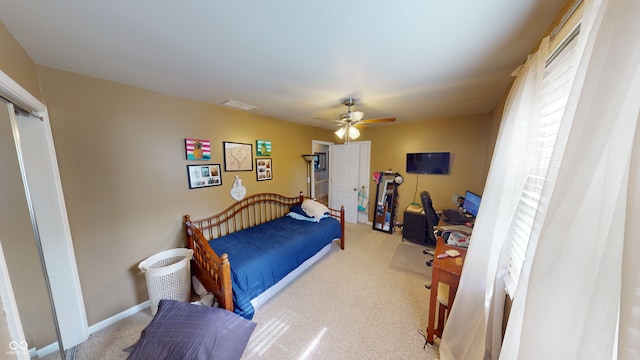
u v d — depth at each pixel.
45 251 1.50
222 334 1.45
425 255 3.11
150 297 1.86
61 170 1.56
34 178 1.44
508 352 0.80
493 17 0.99
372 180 4.34
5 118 1.16
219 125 2.57
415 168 3.73
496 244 1.24
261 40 1.20
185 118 2.26
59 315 1.57
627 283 0.40
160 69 1.56
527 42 1.21
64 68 1.52
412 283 2.42
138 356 1.32
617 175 0.47
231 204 2.77
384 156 4.14
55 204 1.52
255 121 3.01
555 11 0.94
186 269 2.01
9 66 1.09
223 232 2.70
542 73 1.00
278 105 2.54
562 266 0.56
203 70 1.58
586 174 0.52
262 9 0.94
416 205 3.72
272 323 1.83
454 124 3.35
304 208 3.44
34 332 1.27
